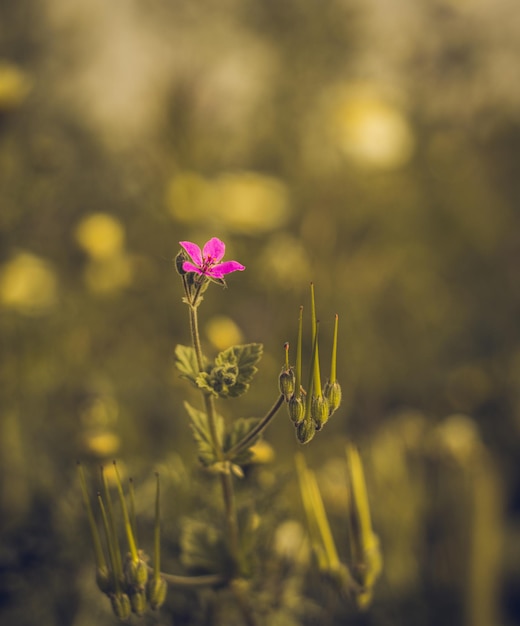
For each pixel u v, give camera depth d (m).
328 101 0.86
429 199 0.86
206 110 0.83
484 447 0.69
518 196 0.89
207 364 0.42
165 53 0.84
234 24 0.87
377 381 0.78
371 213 0.84
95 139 0.79
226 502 0.44
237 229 0.77
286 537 0.49
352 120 0.84
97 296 0.73
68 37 0.78
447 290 0.85
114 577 0.42
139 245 0.77
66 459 0.58
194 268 0.41
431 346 0.82
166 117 0.78
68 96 0.79
